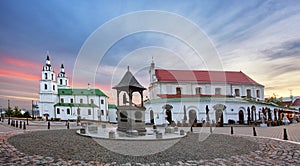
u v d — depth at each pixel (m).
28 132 21.56
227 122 41.47
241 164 8.79
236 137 18.39
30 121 48.09
